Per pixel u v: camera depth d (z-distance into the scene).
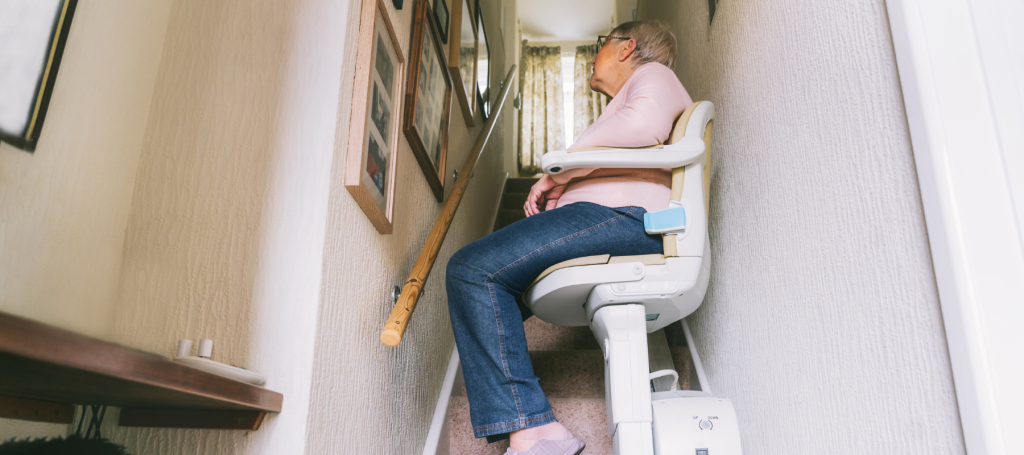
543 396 1.12
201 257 0.91
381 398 1.12
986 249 0.57
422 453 1.36
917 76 0.64
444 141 1.75
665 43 1.43
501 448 1.52
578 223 1.16
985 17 0.62
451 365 1.69
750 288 1.26
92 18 0.90
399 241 1.31
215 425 0.79
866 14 0.80
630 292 1.13
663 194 1.20
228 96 0.99
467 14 2.26
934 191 0.61
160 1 1.03
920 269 0.66
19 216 0.78
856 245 0.81
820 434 0.89
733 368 1.33
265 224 0.92
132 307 0.89
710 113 1.28
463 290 1.16
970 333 0.56
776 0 1.18
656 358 1.60
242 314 0.87
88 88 0.89
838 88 0.88
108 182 0.91
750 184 1.31
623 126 1.17
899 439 0.69
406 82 1.41
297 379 0.83
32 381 0.55
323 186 0.92
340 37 1.00
